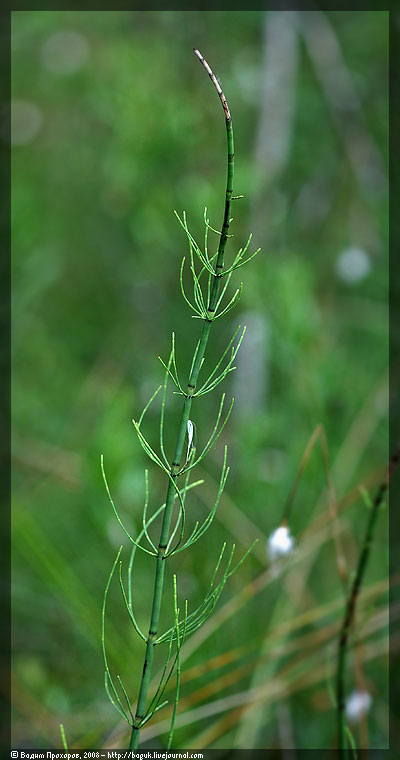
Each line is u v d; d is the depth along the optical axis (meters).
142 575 1.21
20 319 1.77
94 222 1.98
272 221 1.53
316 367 1.41
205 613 0.90
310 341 1.43
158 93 1.58
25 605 1.24
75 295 1.92
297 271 1.42
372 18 2.02
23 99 2.12
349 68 2.05
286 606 1.20
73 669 1.19
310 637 1.14
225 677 1.12
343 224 1.92
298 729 1.15
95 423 1.46
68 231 1.99
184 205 1.46
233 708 1.15
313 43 1.96
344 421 1.45
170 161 1.57
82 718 1.15
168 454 1.34
